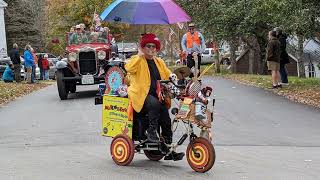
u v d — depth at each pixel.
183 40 20.33
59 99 21.58
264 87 21.89
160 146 8.91
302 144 11.25
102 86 9.82
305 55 47.66
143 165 9.16
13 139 12.27
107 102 9.35
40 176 8.37
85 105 18.80
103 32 22.88
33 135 12.74
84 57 21.41
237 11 32.62
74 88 23.55
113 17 9.05
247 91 21.00
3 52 54.28
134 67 8.79
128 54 36.50
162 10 8.92
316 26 20.83
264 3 24.08
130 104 8.99
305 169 8.84
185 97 8.60
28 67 31.44
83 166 9.09
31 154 10.29
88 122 14.53
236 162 9.38
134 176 8.33
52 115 16.33
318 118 14.47
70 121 14.85
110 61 21.41
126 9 8.95
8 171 8.75
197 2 37.06
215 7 34.44
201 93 8.46
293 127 13.23
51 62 43.12
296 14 20.08
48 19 64.25
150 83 8.88
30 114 16.83
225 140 11.68
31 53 31.59
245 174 8.44
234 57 41.00
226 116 14.97
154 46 8.91
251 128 13.16
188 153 8.68
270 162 9.39
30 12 62.72
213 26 36.19
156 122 8.81
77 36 22.72
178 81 8.87
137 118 9.09
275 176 8.32
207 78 30.39
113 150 9.24
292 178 8.20
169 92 8.77
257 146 11.02
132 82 8.95
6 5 55.47
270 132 12.61
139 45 8.96
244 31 33.50
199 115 8.39
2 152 10.59
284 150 10.59
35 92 26.33
